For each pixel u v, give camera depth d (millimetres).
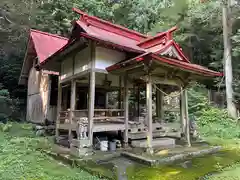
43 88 13516
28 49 14758
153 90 11883
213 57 17859
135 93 13078
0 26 19359
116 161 6320
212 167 5809
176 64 6637
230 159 6695
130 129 8398
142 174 5152
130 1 20812
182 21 19672
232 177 5027
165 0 19953
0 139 8953
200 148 7738
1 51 20391
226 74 14328
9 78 19031
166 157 6312
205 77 8609
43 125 12148
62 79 9930
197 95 15383
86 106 12953
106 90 12438
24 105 18266
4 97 14922
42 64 10180
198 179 4891
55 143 9102
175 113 14430
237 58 16219
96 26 9008
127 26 20844
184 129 8422
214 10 15633
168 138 8852
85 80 9859
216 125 12406
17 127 12047
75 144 7016
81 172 5449
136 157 6328
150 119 6906
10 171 5270
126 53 8320
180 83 8383
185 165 5953
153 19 20969
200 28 19016
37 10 18656
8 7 18484
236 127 11945
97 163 6055
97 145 7605
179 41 19047
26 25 19781
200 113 14211
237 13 15305
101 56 7684
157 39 8008
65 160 6461
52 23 19031
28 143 8672
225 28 14734
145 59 6121
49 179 4844
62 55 9031
